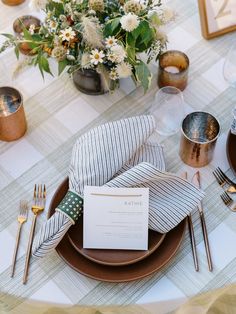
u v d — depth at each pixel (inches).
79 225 41.1
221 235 42.4
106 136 42.3
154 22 43.1
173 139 47.7
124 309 39.4
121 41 43.6
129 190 39.0
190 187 41.2
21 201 43.8
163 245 40.5
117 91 50.7
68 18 43.2
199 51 53.5
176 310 40.1
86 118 49.3
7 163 46.4
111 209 39.4
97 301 39.4
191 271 40.7
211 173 45.8
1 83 51.0
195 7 56.3
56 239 38.5
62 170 46.2
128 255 39.6
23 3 55.9
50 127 48.6
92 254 39.6
